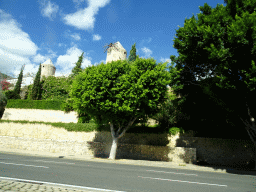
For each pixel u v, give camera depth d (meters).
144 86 15.59
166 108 22.16
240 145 18.97
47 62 58.53
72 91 16.91
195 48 14.91
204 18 14.02
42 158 15.79
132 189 5.97
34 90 39.44
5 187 5.16
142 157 20.12
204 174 11.12
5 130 28.11
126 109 15.14
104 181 6.92
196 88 19.94
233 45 11.54
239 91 12.79
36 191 5.00
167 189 6.26
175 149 19.19
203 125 21.73
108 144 21.78
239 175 11.63
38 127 27.08
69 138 25.23
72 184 6.19
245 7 12.90
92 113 16.95
